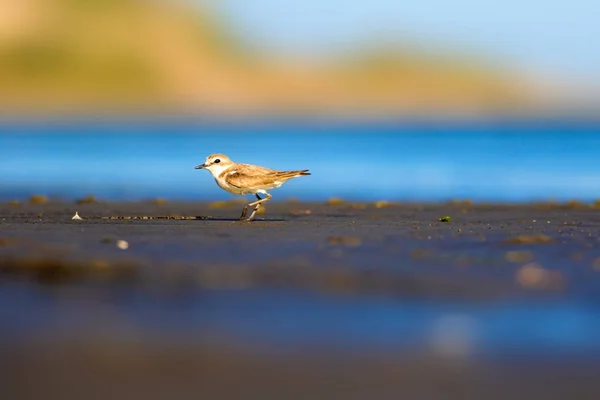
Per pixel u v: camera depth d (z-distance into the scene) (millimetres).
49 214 17781
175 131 95688
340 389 6379
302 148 53031
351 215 17922
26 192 25922
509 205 20828
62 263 10430
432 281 9516
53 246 11766
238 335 7672
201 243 12242
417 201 22547
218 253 11266
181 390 6355
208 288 9305
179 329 7828
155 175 33844
